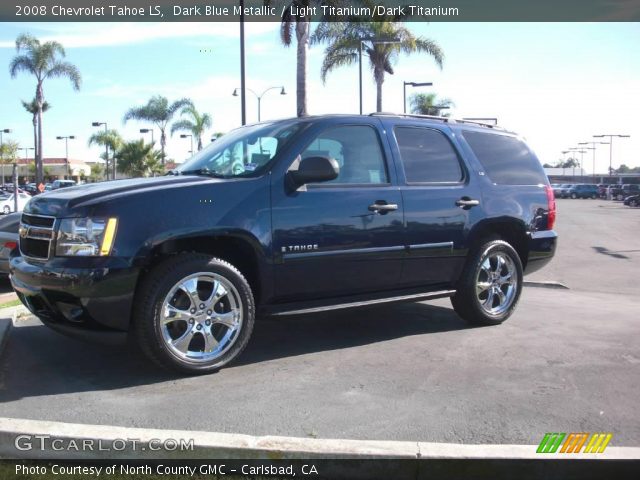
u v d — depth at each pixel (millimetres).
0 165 86125
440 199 5508
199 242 4496
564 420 3734
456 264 5711
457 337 5648
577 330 5992
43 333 5523
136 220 4117
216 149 5414
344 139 5137
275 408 3865
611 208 43875
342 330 5887
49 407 3834
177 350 4297
